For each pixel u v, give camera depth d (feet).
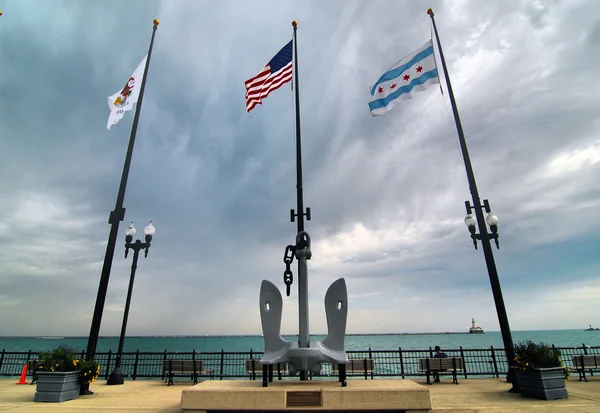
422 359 37.14
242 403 19.60
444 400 25.48
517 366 28.19
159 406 23.82
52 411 22.77
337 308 22.95
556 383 26.23
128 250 41.63
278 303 23.63
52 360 28.02
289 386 20.74
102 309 32.58
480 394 28.30
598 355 36.78
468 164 36.01
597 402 24.44
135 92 42.32
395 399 19.38
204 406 19.66
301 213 29.50
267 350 22.75
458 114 37.63
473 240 35.09
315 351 21.44
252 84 40.27
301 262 24.59
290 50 39.47
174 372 39.34
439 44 41.14
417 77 41.60
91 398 27.89
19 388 34.06
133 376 41.57
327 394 19.51
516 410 21.80
